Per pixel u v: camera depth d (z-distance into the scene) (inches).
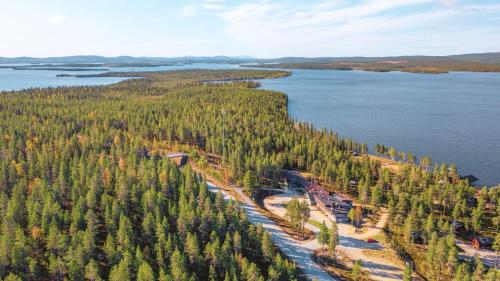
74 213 3941.9
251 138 7613.2
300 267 3786.9
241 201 5334.6
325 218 4963.1
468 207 5132.9
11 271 3267.7
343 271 3757.4
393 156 7623.0
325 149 6943.9
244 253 3846.0
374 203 4992.6
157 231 3725.4
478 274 3511.3
